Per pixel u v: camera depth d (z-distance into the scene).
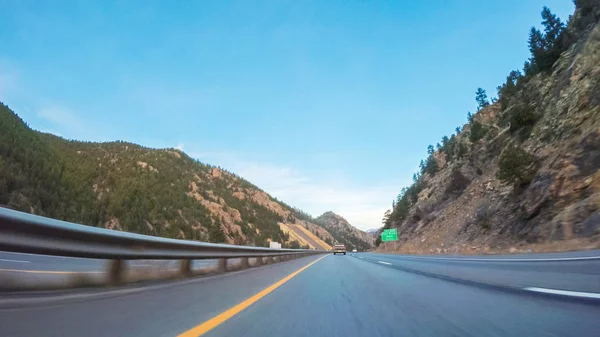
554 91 48.47
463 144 91.69
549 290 6.95
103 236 6.61
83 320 4.53
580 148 32.50
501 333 4.05
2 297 5.32
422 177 126.38
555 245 25.28
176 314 5.26
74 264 13.05
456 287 8.36
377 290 8.24
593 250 19.72
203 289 8.30
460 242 47.59
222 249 13.70
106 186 199.50
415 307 5.89
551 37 63.38
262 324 4.73
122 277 7.85
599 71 36.22
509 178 41.91
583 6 55.19
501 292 7.19
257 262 20.66
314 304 6.36
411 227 91.19
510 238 35.78
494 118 93.69
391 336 4.09
